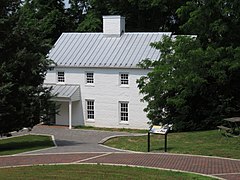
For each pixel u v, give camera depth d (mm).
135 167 18391
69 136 36531
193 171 17641
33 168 18797
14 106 27531
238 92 33438
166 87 32062
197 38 33031
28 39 28547
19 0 28844
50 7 59969
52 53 47156
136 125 42781
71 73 45625
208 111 33281
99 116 44531
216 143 24656
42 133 39344
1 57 27844
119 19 46250
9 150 25750
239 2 30578
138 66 39719
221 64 30750
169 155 21422
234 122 28719
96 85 44500
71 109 45469
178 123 33562
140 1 56031
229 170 17734
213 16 31672
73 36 48844
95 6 59219
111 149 24641
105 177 16688
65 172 17734
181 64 31797
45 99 29125
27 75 28078
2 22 27141
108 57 44562
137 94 42562
